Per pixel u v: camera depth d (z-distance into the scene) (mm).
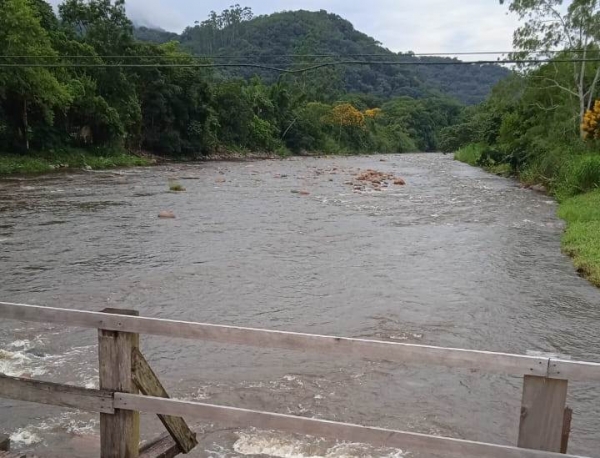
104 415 3318
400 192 26219
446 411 5660
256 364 6621
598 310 9148
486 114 62094
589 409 5840
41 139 34188
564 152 26984
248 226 16109
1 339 7047
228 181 29641
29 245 12820
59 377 6043
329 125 81812
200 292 9531
